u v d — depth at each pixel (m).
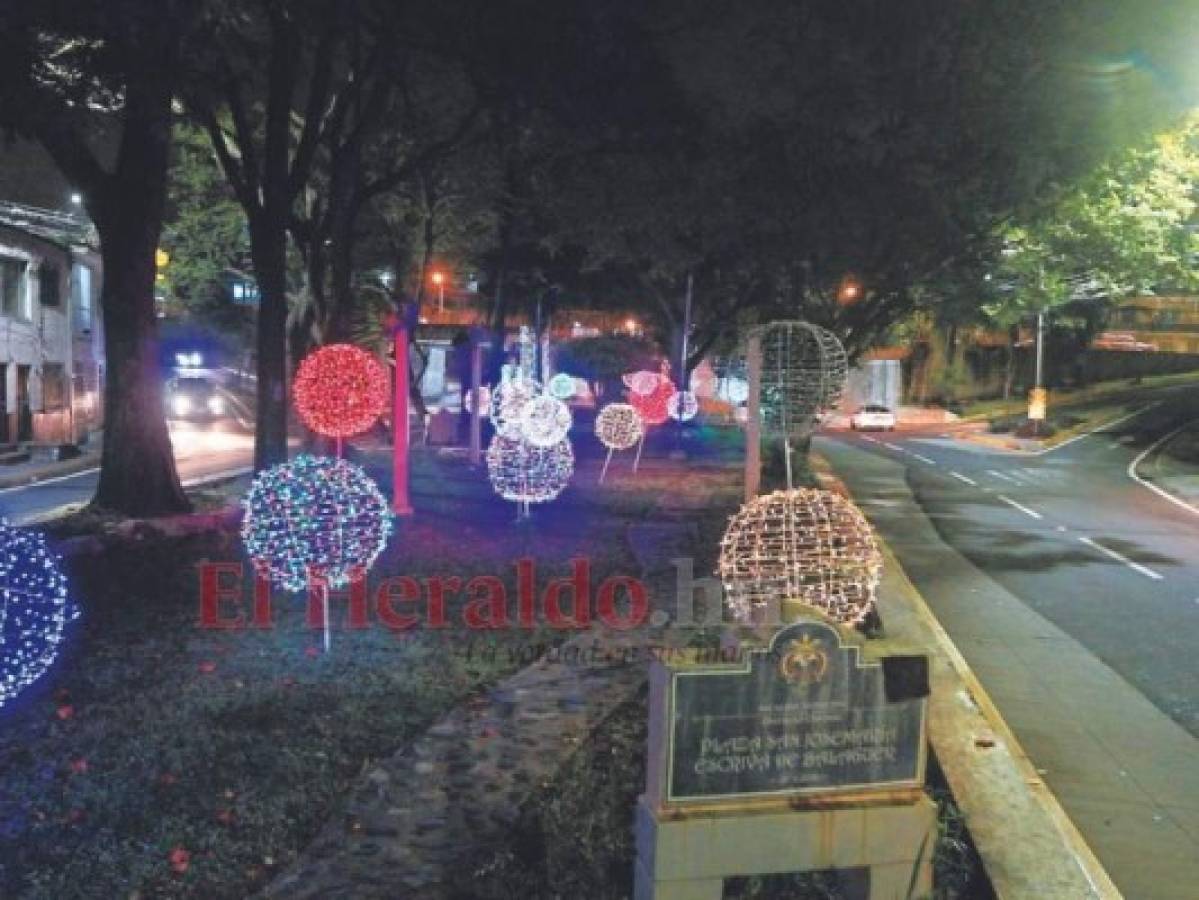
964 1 13.67
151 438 13.16
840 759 3.79
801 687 3.74
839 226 17.53
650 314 35.34
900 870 3.84
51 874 4.23
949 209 17.95
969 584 12.65
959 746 6.09
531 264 30.81
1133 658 9.21
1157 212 25.31
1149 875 5.06
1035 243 25.30
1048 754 6.73
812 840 3.76
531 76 13.58
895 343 47.53
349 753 5.60
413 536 12.27
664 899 3.68
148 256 13.10
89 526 11.93
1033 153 16.28
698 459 26.48
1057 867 4.53
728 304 30.52
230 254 33.88
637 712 6.36
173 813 4.78
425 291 29.33
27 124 9.62
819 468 26.95
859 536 7.14
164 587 9.29
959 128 15.65
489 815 4.88
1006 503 22.56
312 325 17.33
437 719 6.16
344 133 17.86
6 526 6.60
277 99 13.91
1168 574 13.75
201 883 4.21
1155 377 65.31
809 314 23.77
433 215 27.23
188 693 6.43
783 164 16.94
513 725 6.08
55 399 29.41
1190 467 33.78
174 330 50.41
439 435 27.19
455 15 12.81
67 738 5.66
